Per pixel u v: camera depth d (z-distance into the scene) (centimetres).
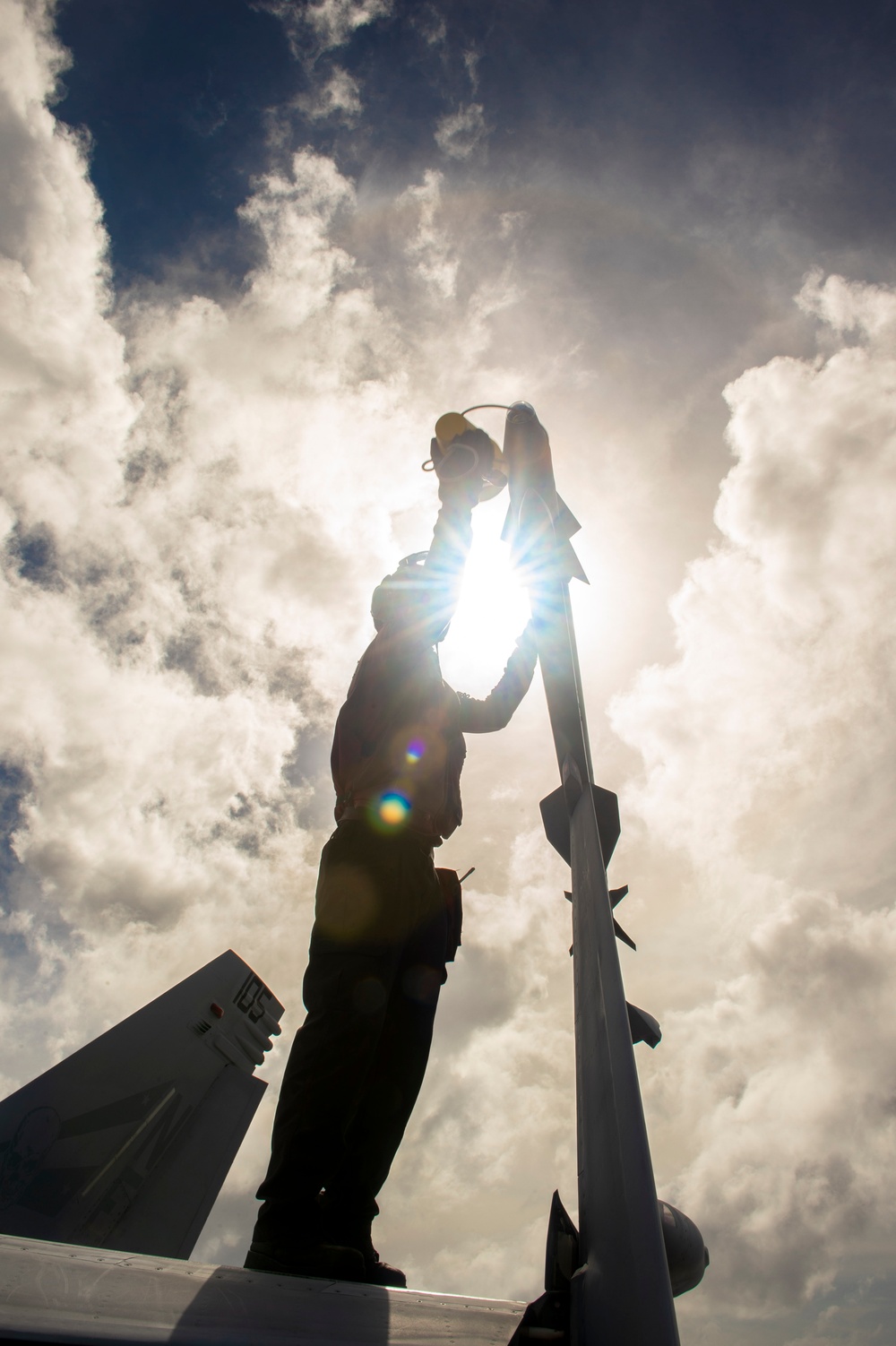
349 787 235
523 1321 103
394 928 207
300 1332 97
